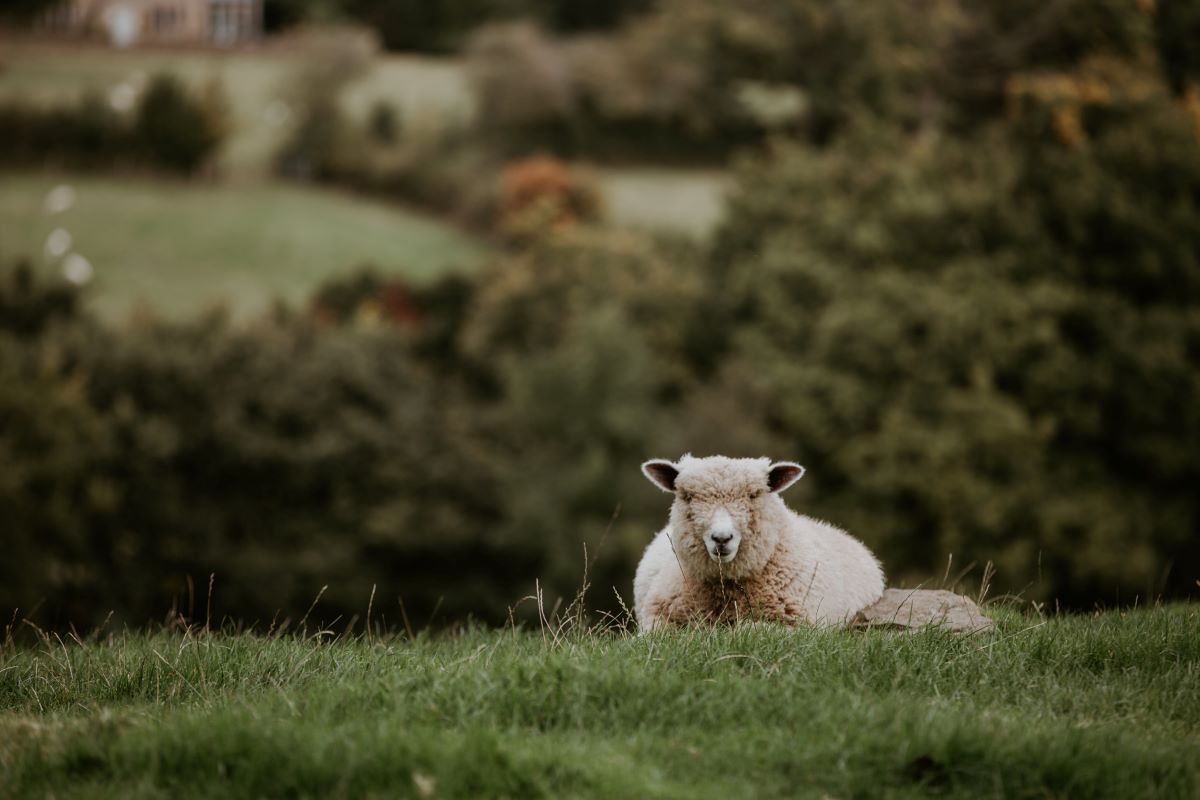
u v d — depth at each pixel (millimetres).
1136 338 30828
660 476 7598
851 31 54906
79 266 56375
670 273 43688
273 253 62781
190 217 66125
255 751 4711
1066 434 31609
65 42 86312
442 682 5508
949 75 52156
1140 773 4801
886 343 31703
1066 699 5770
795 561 7332
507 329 44656
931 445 29266
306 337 39062
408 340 46062
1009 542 29266
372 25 91375
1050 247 33062
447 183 71688
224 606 32031
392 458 35125
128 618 29906
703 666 5695
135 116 71688
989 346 31109
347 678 6152
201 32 90250
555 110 75438
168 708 5789
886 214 36062
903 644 6121
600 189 64625
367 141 74938
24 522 27797
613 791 4555
